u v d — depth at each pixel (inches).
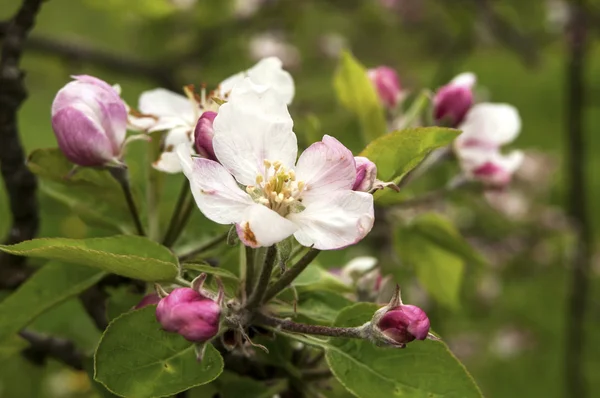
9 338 16.6
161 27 36.5
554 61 100.5
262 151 14.9
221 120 14.9
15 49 17.6
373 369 15.3
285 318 15.5
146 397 14.8
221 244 17.2
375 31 49.7
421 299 38.4
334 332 14.9
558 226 43.9
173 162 16.0
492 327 54.7
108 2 32.5
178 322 14.2
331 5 46.3
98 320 17.8
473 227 44.9
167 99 16.9
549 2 43.3
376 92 19.1
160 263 14.9
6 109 17.6
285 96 16.4
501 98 95.7
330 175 14.7
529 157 51.9
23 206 18.1
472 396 15.2
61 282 16.4
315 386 16.8
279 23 41.7
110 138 15.8
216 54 39.0
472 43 40.6
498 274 49.0
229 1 36.8
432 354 15.3
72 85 15.7
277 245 14.4
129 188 16.4
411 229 20.1
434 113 18.3
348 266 17.9
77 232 38.5
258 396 16.4
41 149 16.6
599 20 39.7
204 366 14.9
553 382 52.7
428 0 46.9
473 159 19.5
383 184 14.7
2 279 18.4
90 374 17.2
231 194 14.6
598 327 53.1
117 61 34.3
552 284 53.6
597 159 78.6
